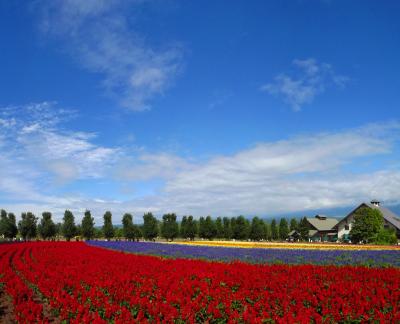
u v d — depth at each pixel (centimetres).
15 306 1466
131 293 1677
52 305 1511
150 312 1345
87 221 8600
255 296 1559
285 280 1881
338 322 1286
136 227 8575
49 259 3128
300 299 1471
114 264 2691
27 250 4262
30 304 1402
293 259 3166
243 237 9038
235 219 9256
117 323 1180
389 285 1753
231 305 1459
